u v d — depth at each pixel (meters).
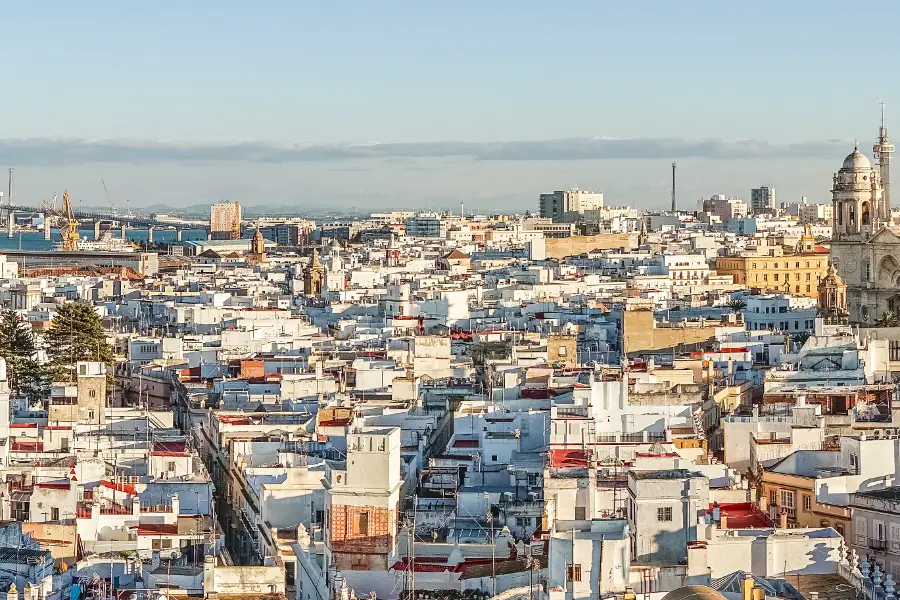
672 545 198.25
